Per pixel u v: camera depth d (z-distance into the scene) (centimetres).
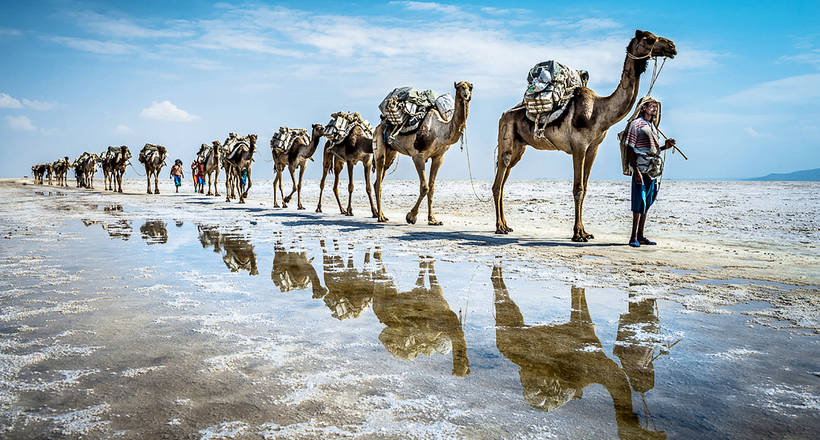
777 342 311
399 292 454
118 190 3788
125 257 655
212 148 2806
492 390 237
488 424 202
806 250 729
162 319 362
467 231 991
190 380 249
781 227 1080
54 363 272
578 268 579
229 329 338
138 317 367
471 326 346
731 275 536
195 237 880
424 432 195
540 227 1098
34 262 613
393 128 1141
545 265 600
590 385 243
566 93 824
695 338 318
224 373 258
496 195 959
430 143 1073
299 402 223
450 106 1102
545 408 217
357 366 269
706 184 3862
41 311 382
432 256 669
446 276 530
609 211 1565
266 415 210
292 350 296
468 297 434
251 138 2048
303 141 1728
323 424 202
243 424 202
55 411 214
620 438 189
